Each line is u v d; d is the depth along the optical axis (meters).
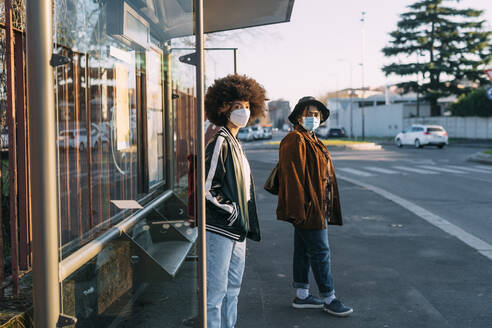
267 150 33.31
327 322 3.85
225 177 2.94
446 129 47.69
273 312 4.06
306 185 3.82
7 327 2.25
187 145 4.34
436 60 52.97
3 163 2.80
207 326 2.90
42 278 2.30
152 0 3.49
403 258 5.75
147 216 3.60
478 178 14.80
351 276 5.06
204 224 2.68
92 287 2.90
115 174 3.36
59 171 2.46
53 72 2.30
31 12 2.25
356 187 12.27
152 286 3.11
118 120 3.41
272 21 5.88
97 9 3.08
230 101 3.06
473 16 52.12
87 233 2.96
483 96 42.84
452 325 3.80
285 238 6.80
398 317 3.96
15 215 2.63
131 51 3.60
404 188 12.55
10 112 2.63
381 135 59.84
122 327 3.18
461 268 5.34
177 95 4.30
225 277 2.96
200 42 2.61
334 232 7.17
